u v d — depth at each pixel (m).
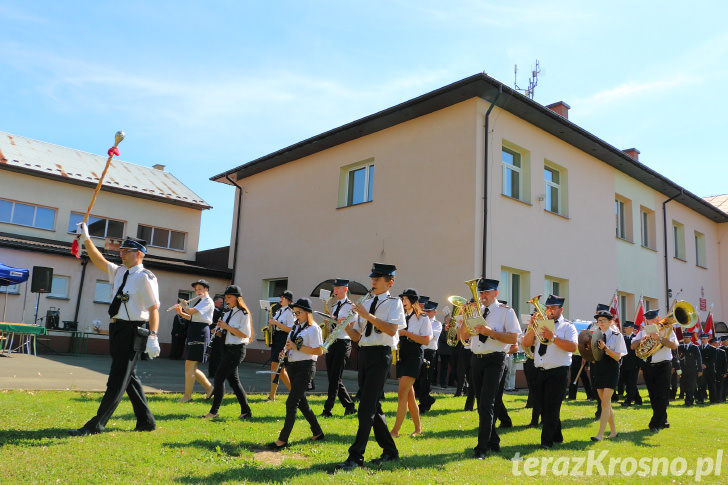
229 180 24.12
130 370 6.45
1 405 7.66
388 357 6.05
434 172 16.16
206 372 15.14
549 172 18.20
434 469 5.74
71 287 20.78
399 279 16.50
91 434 6.19
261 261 22.06
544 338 7.45
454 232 15.26
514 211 16.03
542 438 7.29
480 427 6.50
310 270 19.73
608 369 8.16
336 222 19.05
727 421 10.59
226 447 6.20
